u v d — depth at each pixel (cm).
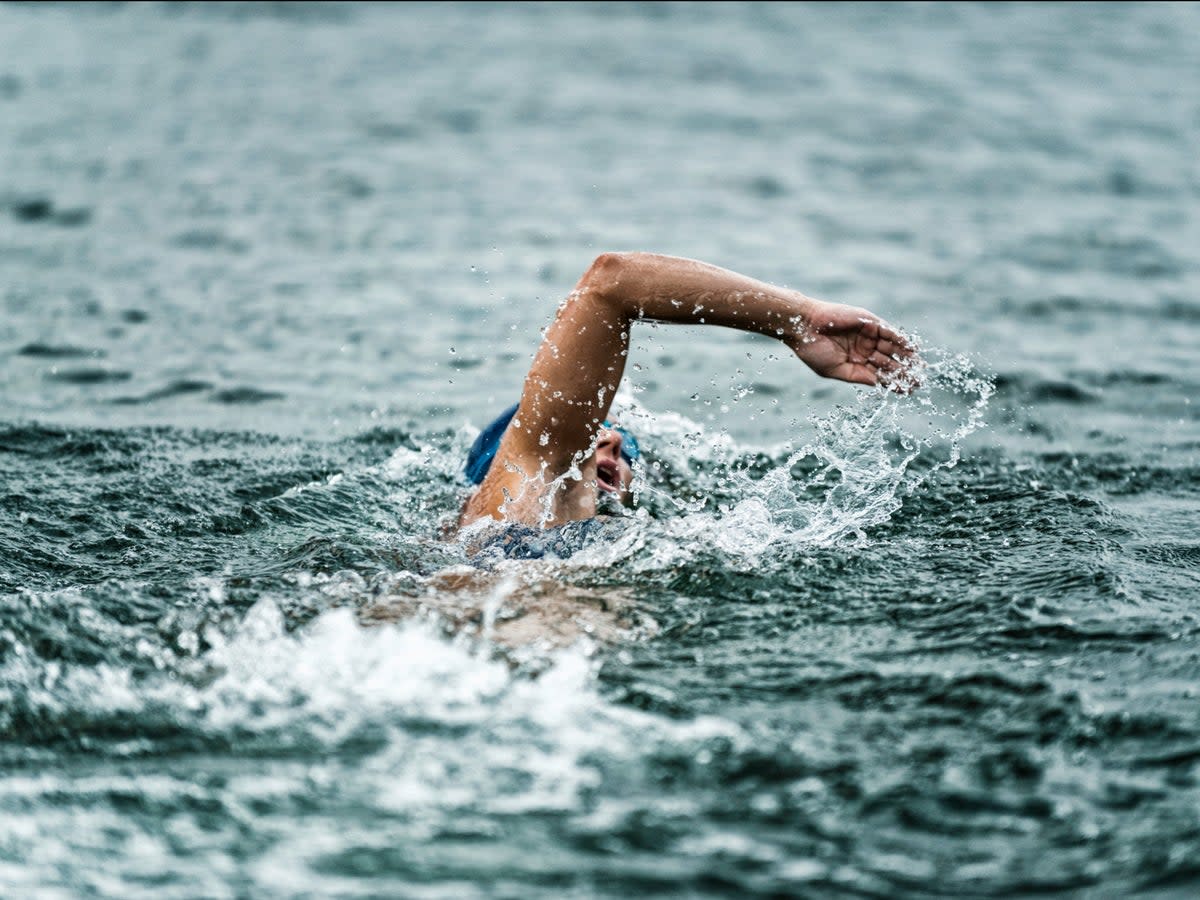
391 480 1014
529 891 434
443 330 1596
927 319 1661
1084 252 2050
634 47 4112
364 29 4409
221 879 441
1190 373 1441
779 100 3356
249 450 1118
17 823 471
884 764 512
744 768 509
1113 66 3791
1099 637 636
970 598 691
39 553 825
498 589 695
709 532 793
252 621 632
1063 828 470
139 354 1473
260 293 1753
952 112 3212
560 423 800
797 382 1427
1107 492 1012
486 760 514
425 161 2645
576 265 1900
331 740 529
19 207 2214
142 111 3073
